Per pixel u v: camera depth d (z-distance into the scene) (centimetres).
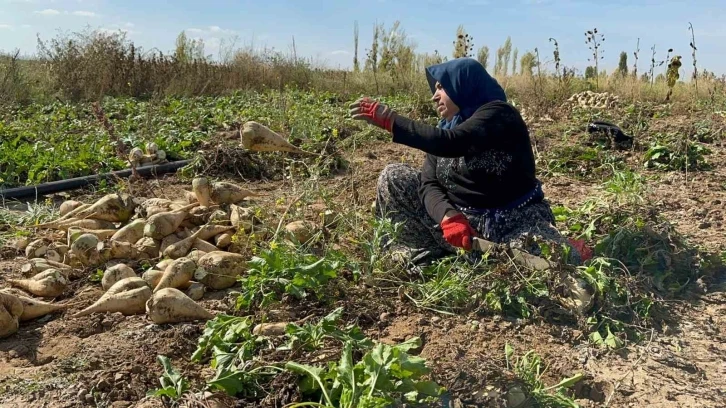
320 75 1820
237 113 1100
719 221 513
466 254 372
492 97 368
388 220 378
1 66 1310
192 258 372
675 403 266
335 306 338
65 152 693
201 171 671
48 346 304
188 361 291
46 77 1421
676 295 371
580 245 373
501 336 318
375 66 1906
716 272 401
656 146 749
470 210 380
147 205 432
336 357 273
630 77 1672
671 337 324
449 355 296
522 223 373
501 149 360
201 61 1659
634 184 482
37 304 330
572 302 334
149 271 357
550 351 306
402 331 321
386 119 348
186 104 1236
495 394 256
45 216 494
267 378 265
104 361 287
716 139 924
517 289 342
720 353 309
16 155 651
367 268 372
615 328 327
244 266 370
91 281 376
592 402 269
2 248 429
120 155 714
